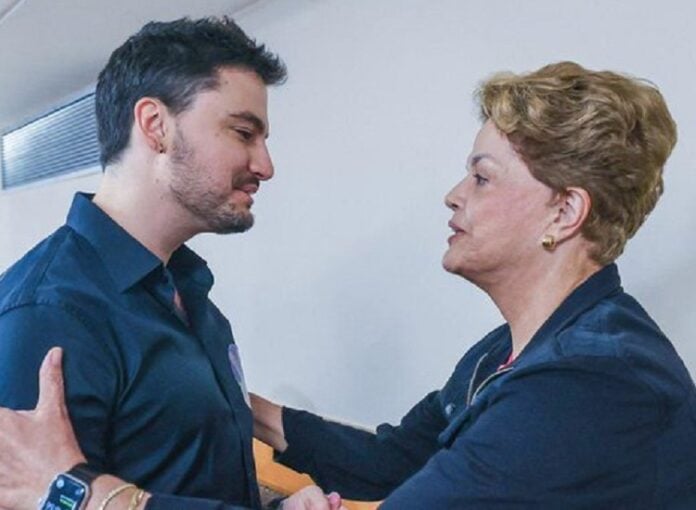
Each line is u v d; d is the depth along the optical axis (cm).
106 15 228
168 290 101
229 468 104
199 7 222
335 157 201
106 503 81
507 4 156
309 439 133
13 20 232
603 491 80
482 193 98
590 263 96
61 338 85
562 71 95
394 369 187
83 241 95
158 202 97
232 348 118
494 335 122
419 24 175
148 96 95
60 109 344
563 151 90
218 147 96
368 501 134
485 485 82
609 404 80
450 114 168
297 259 217
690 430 84
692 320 129
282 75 107
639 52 135
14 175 400
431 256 175
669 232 132
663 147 94
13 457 81
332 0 199
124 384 91
